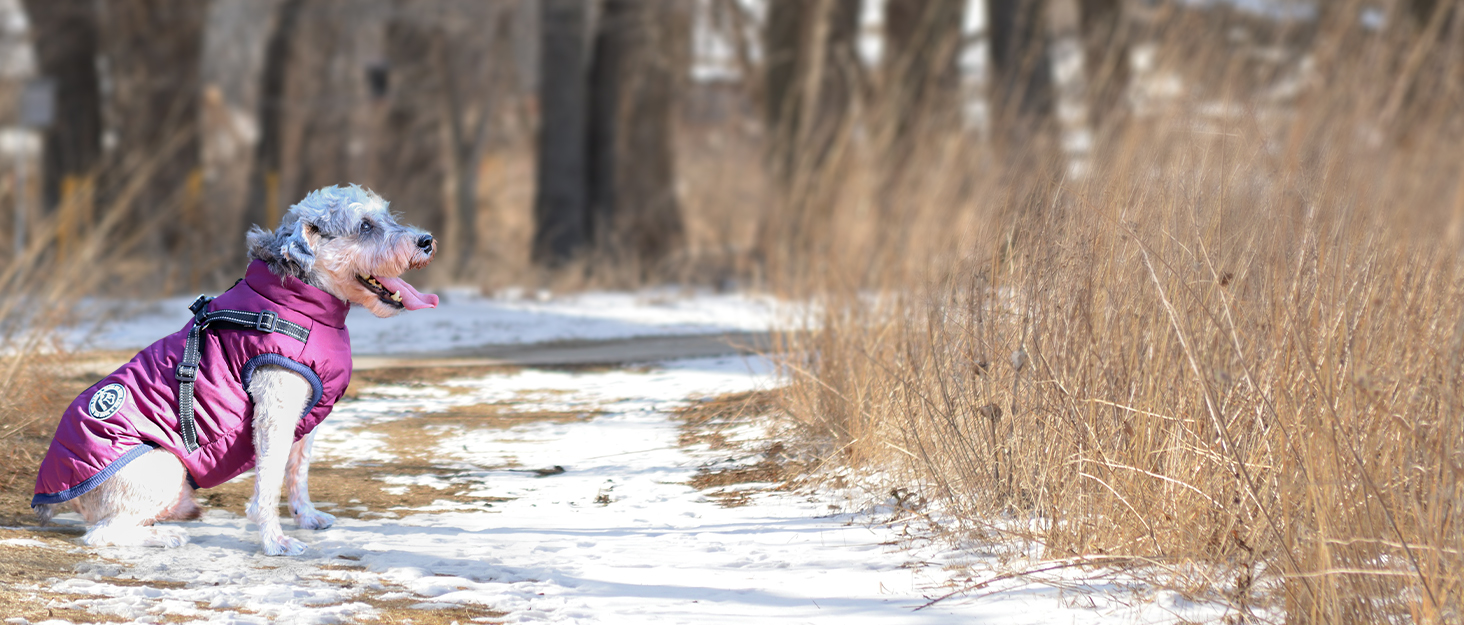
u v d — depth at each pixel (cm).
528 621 557
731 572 654
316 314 698
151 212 3297
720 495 849
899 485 813
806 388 1008
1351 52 1669
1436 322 594
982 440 766
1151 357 687
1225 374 613
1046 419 724
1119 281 722
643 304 2373
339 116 4022
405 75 3866
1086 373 714
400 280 716
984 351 791
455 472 927
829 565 662
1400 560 518
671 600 599
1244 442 626
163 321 1920
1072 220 772
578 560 684
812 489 845
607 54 3406
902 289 1046
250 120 4372
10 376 952
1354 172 935
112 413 683
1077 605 571
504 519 790
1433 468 520
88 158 3212
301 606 574
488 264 3016
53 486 693
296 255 677
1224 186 730
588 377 1394
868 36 3772
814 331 1133
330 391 713
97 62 3297
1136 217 734
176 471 691
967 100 2883
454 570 656
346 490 867
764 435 998
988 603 580
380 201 712
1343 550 521
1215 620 543
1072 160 1020
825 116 3000
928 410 791
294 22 3672
